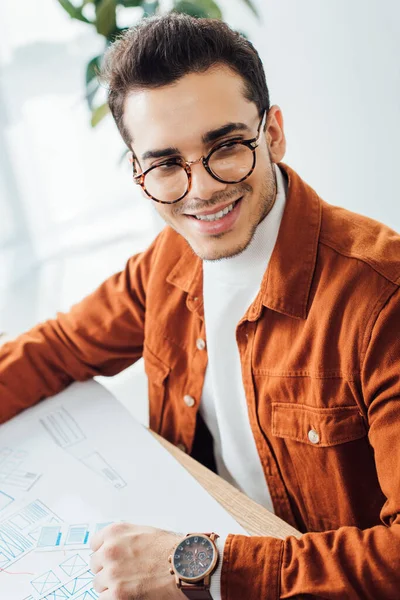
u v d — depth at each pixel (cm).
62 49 244
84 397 100
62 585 66
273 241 80
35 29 239
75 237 287
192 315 94
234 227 74
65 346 104
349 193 207
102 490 79
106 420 94
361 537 61
